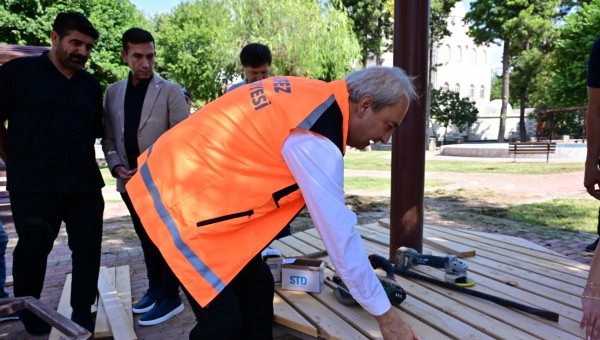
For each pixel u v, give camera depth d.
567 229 5.29
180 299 2.91
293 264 2.52
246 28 17.20
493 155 18.22
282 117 1.49
